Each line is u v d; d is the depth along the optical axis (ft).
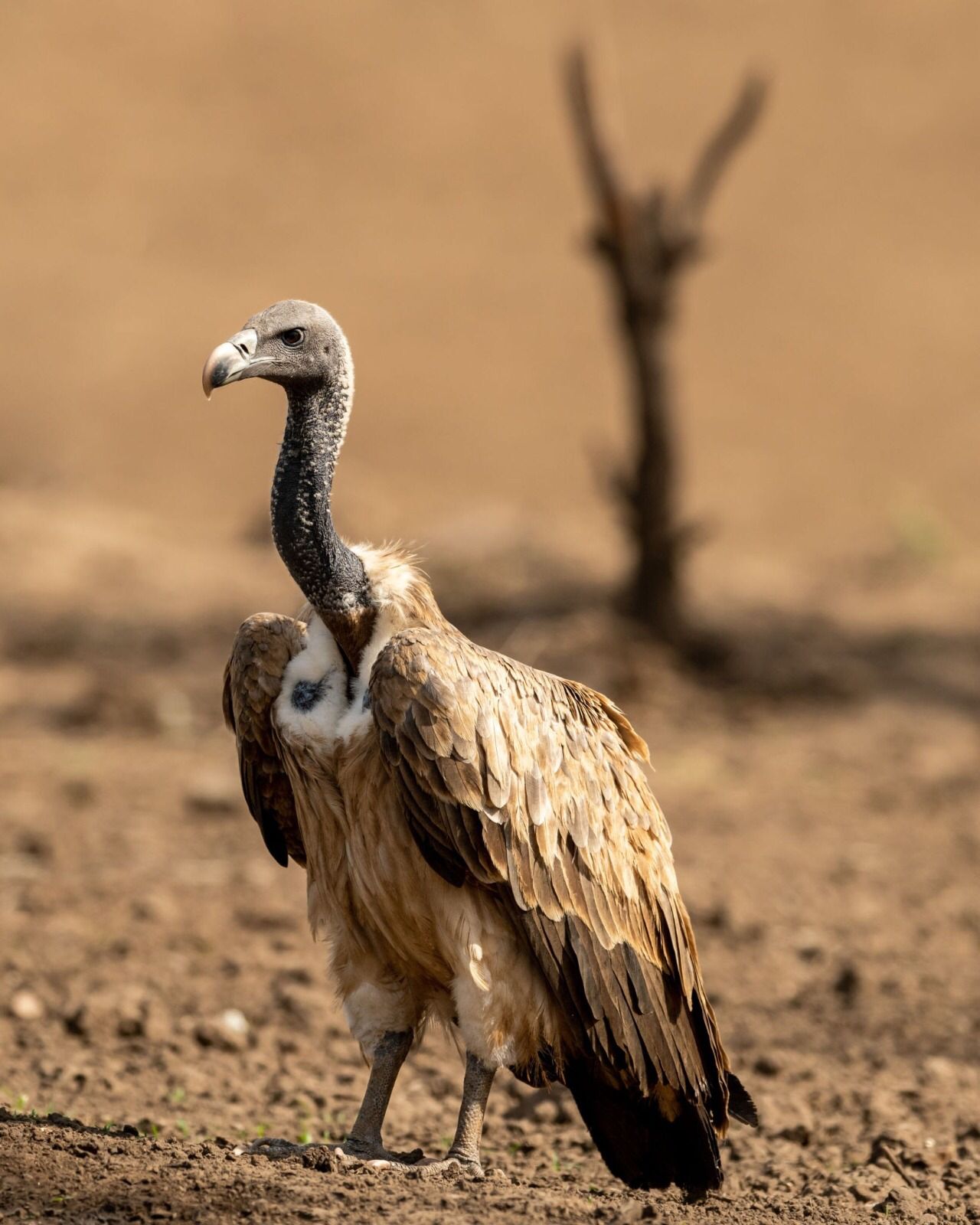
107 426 206.69
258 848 90.22
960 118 297.74
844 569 156.15
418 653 44.11
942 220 271.69
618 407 219.61
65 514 163.43
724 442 207.51
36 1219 38.58
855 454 204.13
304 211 275.80
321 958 74.33
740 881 86.48
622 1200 45.96
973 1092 61.11
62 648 126.52
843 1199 50.24
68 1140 44.01
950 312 243.60
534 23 330.13
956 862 90.27
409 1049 48.21
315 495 45.57
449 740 43.65
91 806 95.86
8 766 102.42
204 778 101.14
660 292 117.29
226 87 309.63
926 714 117.39
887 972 74.74
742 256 259.80
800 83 307.58
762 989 72.90
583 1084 47.65
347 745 45.19
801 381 225.97
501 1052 45.57
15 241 260.42
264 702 46.73
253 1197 40.37
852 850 91.91
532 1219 40.86
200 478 191.31
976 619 138.41
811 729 113.50
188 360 227.81
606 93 117.91
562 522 163.53
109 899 81.30
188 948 75.10
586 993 45.60
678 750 108.58
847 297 249.14
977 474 197.57
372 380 223.71
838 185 280.51
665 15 327.47
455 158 293.64
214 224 270.05
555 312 247.70
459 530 150.92
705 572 150.61
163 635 130.00
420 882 45.24
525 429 211.41
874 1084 62.03
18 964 71.72
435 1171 44.14
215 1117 56.80
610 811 46.91
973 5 328.29
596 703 49.14
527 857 44.86
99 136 291.58
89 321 237.25
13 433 201.16
